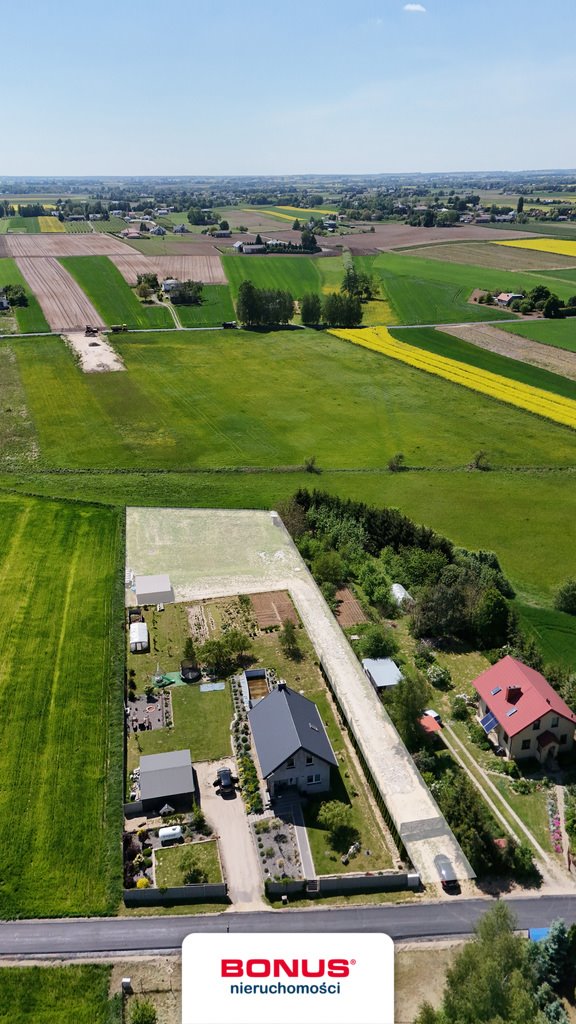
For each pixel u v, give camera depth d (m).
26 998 35.09
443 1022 31.28
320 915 39.19
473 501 87.75
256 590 69.94
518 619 63.88
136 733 52.34
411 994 34.97
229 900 40.28
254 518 84.38
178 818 45.41
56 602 66.81
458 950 37.19
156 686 56.81
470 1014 30.59
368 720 53.44
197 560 75.12
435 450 103.00
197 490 91.06
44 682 56.62
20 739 51.03
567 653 60.41
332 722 53.53
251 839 43.97
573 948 35.34
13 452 101.94
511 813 45.72
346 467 98.12
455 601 62.47
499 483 92.56
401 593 68.62
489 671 54.72
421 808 45.72
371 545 78.00
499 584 68.44
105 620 64.56
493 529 81.00
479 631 62.22
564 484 91.88
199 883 40.94
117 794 46.59
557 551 76.50
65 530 80.00
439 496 89.19
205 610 66.56
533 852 42.97
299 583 71.38
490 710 51.97
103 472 96.19
